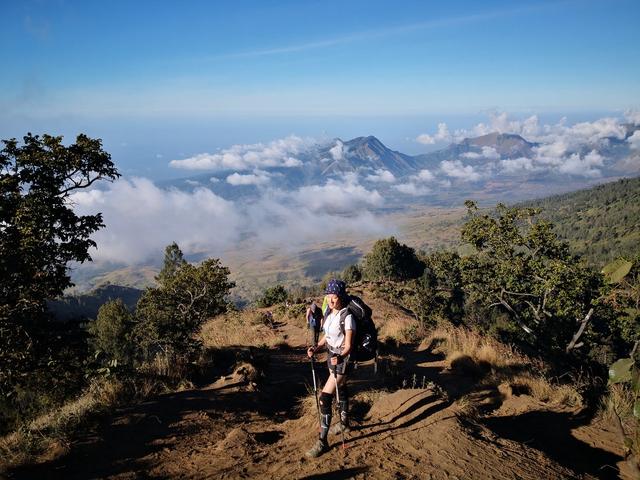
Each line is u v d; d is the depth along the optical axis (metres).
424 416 5.04
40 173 12.16
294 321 20.50
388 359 10.27
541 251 23.02
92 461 4.47
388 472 3.88
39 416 6.61
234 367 8.61
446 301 28.83
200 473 4.20
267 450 4.70
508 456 4.19
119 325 30.00
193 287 18.38
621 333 16.83
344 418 4.79
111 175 13.72
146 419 5.58
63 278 12.30
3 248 10.84
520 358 10.55
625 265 3.52
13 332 10.85
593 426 5.61
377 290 29.81
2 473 4.14
